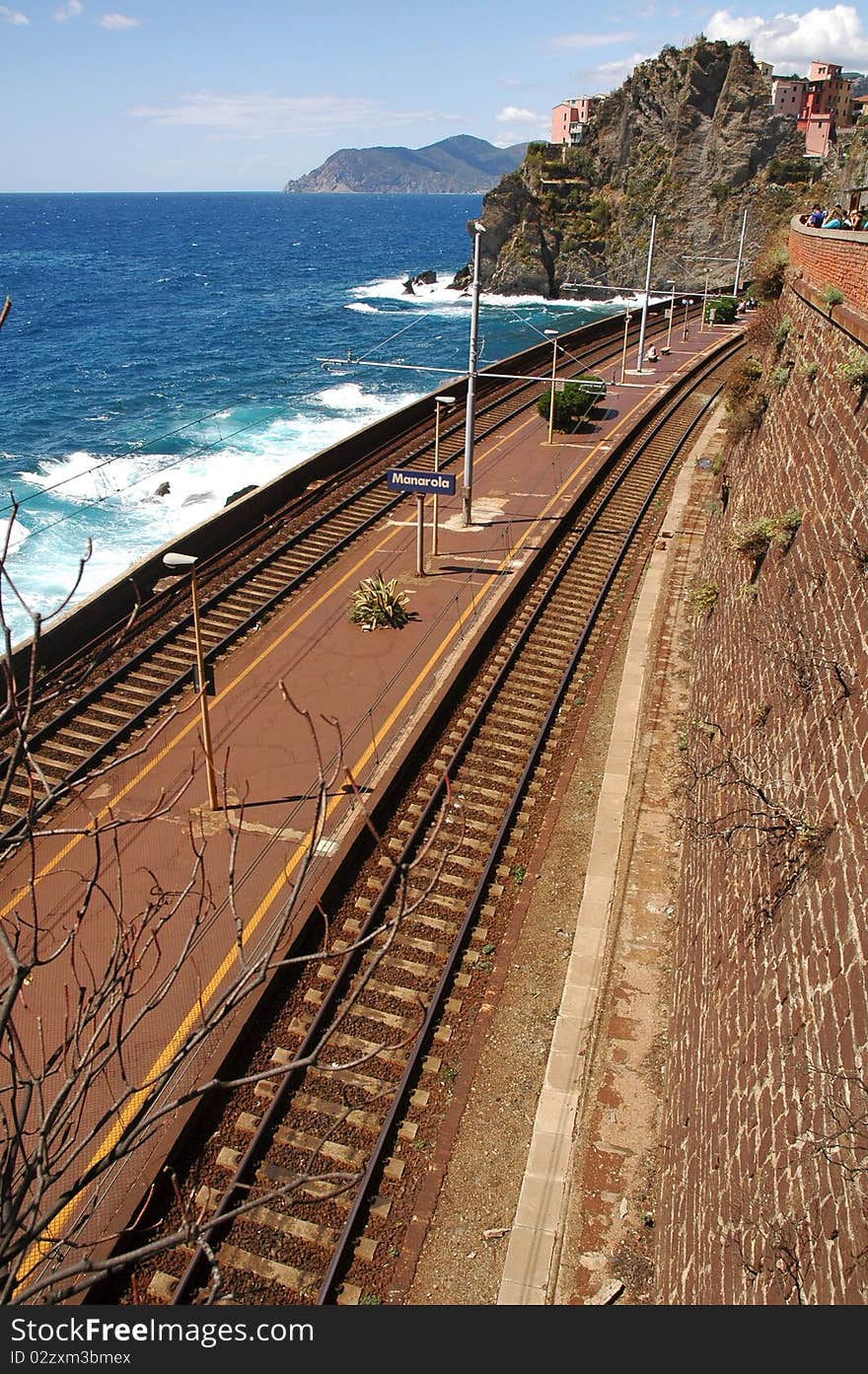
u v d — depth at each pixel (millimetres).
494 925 11438
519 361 39094
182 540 19578
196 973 8242
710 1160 7277
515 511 24438
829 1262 4965
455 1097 9375
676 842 12633
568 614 19344
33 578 24109
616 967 10781
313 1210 8203
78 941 10633
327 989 10297
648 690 16344
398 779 13602
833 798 6945
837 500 8977
